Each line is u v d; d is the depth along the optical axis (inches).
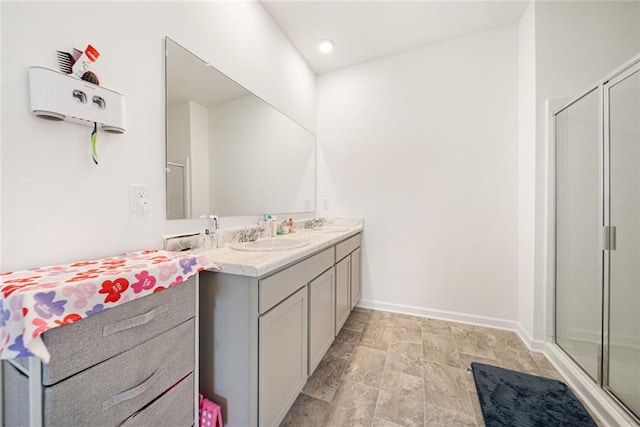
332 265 65.5
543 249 67.3
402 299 93.4
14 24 26.9
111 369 25.0
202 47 51.3
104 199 35.4
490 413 46.0
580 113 59.6
